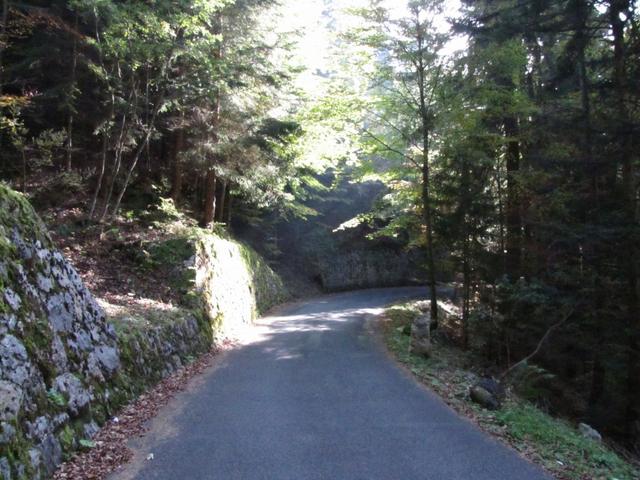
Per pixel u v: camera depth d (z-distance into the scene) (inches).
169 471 216.2
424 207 600.4
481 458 238.1
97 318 301.9
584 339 478.0
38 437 199.3
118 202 581.9
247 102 675.4
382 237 1325.0
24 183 515.5
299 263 1244.5
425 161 578.6
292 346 518.3
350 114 613.3
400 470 221.6
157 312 434.6
